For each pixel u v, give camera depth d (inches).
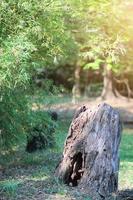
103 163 280.1
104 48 480.4
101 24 495.5
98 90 1048.8
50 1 344.8
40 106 394.6
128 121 714.2
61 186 288.2
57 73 1082.7
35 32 334.3
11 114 362.0
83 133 286.7
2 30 336.5
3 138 370.9
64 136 482.3
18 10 339.3
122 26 501.7
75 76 1031.6
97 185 277.9
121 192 290.5
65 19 433.7
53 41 360.5
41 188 289.0
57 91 399.9
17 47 300.2
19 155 419.8
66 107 802.8
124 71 913.5
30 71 356.5
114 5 493.0
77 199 267.6
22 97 365.4
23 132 381.1
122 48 469.7
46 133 430.0
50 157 411.2
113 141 283.9
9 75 301.7
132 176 350.3
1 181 312.0
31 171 349.4
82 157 285.1
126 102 899.4
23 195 277.3
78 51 521.7
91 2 474.6
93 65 562.3
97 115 285.6
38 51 361.4
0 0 333.1
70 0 403.5
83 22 478.3
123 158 432.1
